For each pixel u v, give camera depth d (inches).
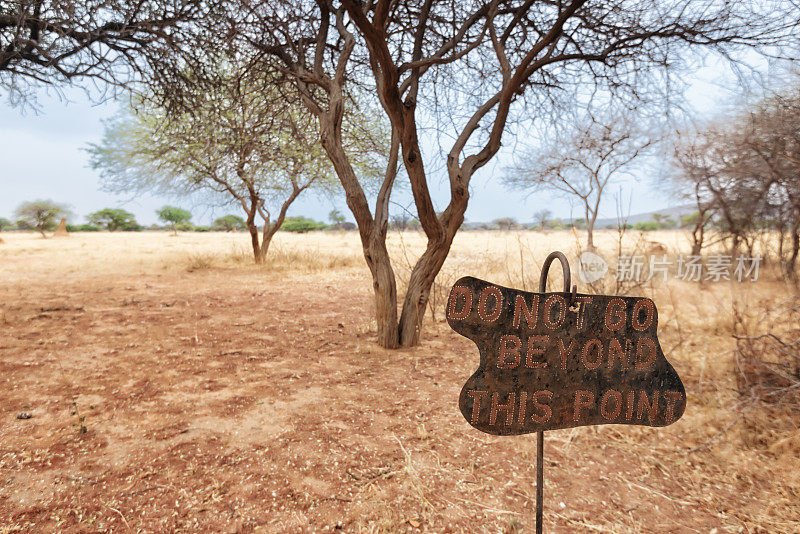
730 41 177.6
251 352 212.5
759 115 191.2
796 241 183.0
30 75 255.3
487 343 66.7
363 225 215.0
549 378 68.5
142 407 146.8
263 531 87.9
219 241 1279.5
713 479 107.1
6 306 302.8
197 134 314.3
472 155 213.9
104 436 126.3
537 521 78.4
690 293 281.4
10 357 196.5
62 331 244.1
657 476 108.4
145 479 105.3
